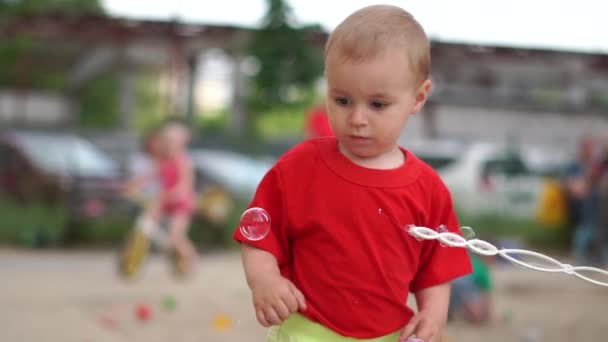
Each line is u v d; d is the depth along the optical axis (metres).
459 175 15.80
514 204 15.82
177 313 7.76
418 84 2.77
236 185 14.85
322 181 2.84
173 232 10.43
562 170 16.16
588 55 16.33
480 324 7.54
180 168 10.56
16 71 23.91
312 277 2.84
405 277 2.87
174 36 16.92
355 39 2.66
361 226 2.79
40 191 14.60
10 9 17.97
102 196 14.53
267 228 2.81
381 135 2.72
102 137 17.03
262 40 16.98
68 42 18.20
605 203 12.96
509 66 16.81
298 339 2.85
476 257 7.73
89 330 6.77
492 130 17.11
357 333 2.83
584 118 16.98
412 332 2.86
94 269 11.17
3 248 13.38
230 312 7.93
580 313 8.41
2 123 20.81
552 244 15.78
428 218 2.91
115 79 26.81
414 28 2.75
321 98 19.98
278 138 18.12
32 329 6.69
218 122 38.06
